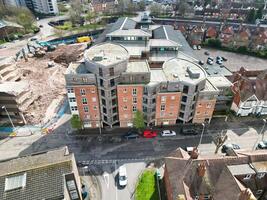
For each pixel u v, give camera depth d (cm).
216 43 14200
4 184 3869
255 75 8569
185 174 4531
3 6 18375
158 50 9406
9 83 7950
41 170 4059
